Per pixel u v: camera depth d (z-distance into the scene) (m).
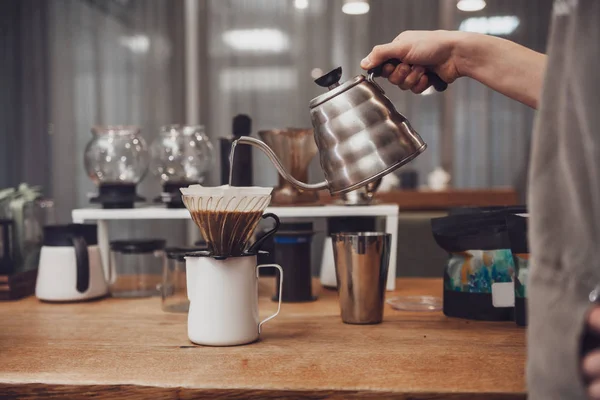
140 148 1.80
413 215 2.62
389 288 1.71
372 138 1.08
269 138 1.75
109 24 5.05
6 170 5.02
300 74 5.10
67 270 1.55
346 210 1.68
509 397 0.82
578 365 0.65
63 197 5.04
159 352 1.05
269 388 0.85
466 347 1.07
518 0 4.92
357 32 5.03
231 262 1.10
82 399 0.88
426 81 1.31
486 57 1.26
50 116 5.03
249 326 1.11
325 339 1.14
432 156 5.04
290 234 1.53
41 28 5.01
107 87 5.05
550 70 0.72
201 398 0.86
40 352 1.06
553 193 0.70
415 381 0.87
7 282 1.59
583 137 0.67
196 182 1.77
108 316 1.38
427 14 4.98
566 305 0.67
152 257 1.71
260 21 5.12
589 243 0.66
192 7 5.10
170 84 5.10
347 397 0.84
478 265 1.30
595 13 0.67
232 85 5.14
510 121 5.00
